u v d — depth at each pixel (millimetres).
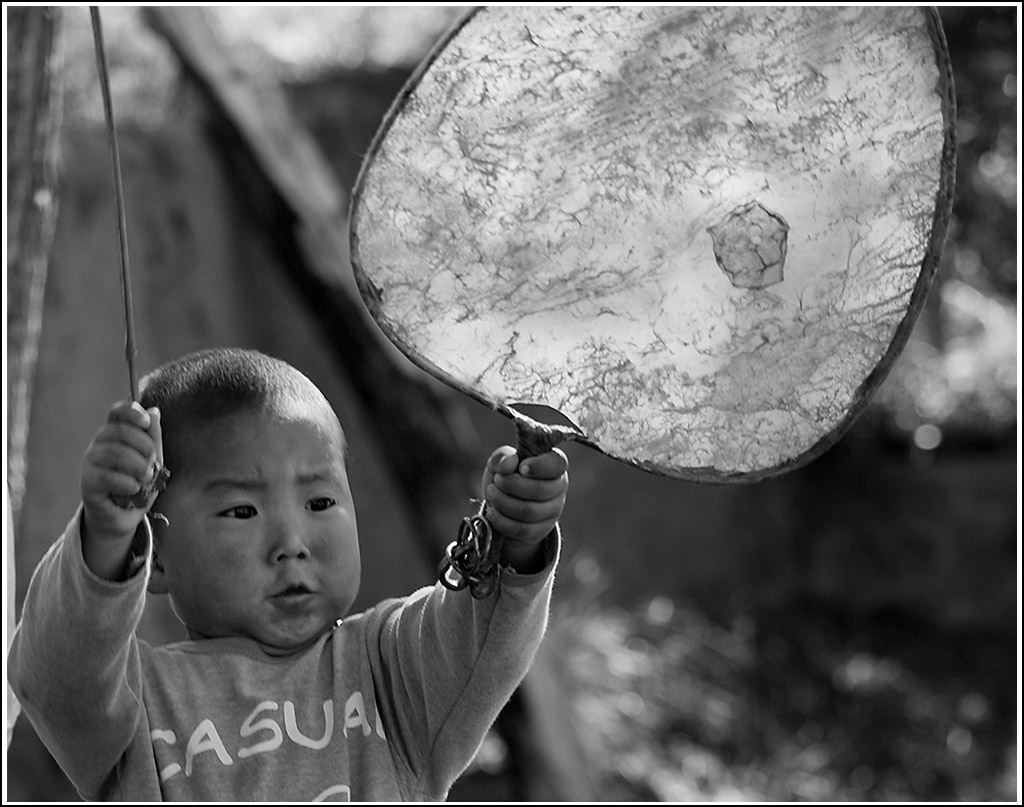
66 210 11703
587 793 10320
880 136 3197
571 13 3193
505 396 3176
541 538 3320
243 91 12094
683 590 17375
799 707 15422
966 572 17859
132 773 3443
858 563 18453
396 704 3674
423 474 10727
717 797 13008
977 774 14289
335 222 11703
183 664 3592
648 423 3188
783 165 3227
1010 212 14766
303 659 3666
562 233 3189
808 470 19078
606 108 3215
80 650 3207
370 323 11000
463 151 3152
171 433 3613
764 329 3199
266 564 3572
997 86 14055
